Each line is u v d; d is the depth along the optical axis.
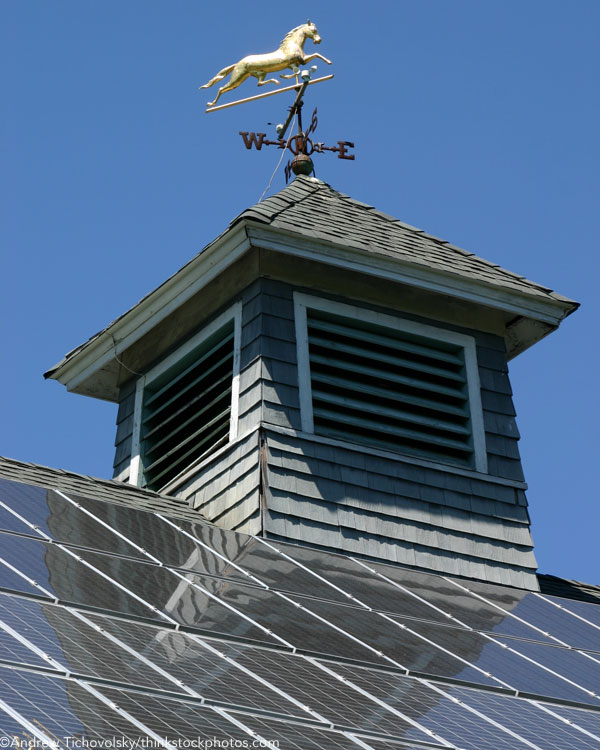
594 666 56.44
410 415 72.56
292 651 47.94
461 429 73.38
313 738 40.25
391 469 70.06
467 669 51.22
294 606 53.09
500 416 74.75
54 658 40.56
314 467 67.94
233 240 70.75
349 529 67.06
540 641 57.97
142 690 40.19
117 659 42.12
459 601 60.53
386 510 68.62
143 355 77.69
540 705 49.66
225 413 70.44
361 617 54.16
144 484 74.19
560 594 73.56
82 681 39.53
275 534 65.00
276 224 70.56
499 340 76.81
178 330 75.69
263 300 71.19
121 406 78.19
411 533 68.62
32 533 52.69
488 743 44.12
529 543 71.81
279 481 66.56
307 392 69.88
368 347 73.44
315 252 71.38
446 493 70.88
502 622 59.16
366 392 71.75
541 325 76.75
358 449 69.62
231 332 73.12
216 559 56.59
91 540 53.94
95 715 37.31
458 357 75.44
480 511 71.31
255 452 67.25
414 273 73.31
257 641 47.75
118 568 51.47
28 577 47.09
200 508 68.81
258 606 51.72
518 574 70.56
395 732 42.62
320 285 72.81
